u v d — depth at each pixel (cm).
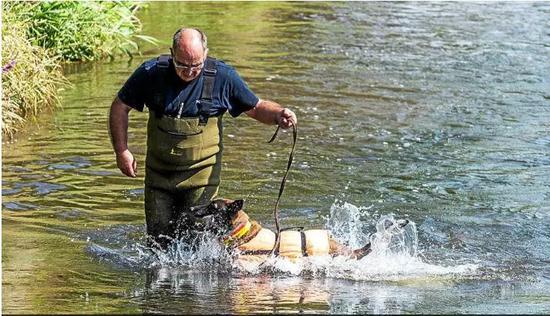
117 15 2197
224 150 1465
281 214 1198
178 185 1037
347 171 1389
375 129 1623
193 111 1020
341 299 922
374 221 1185
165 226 1046
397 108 1773
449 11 2869
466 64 2169
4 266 1005
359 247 1092
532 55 2272
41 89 1695
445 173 1393
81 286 950
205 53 1007
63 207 1209
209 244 1034
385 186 1327
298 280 984
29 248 1065
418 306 909
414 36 2488
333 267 1017
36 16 2003
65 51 2050
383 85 1953
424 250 1088
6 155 1425
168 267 1019
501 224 1185
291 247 1028
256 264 1016
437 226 1170
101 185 1300
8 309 876
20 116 1636
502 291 968
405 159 1460
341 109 1752
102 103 1752
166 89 1011
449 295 948
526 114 1748
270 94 1842
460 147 1532
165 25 2486
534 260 1073
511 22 2700
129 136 1544
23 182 1300
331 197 1272
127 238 1109
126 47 2217
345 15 2767
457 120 1697
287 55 2208
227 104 1030
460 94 1891
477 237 1138
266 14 2733
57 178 1323
